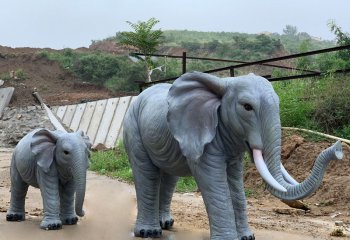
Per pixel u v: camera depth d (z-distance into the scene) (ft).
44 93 180.86
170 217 27.71
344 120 49.75
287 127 50.98
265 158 19.85
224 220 20.95
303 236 27.68
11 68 204.23
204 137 21.04
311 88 55.62
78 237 25.43
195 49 255.70
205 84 21.53
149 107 24.56
